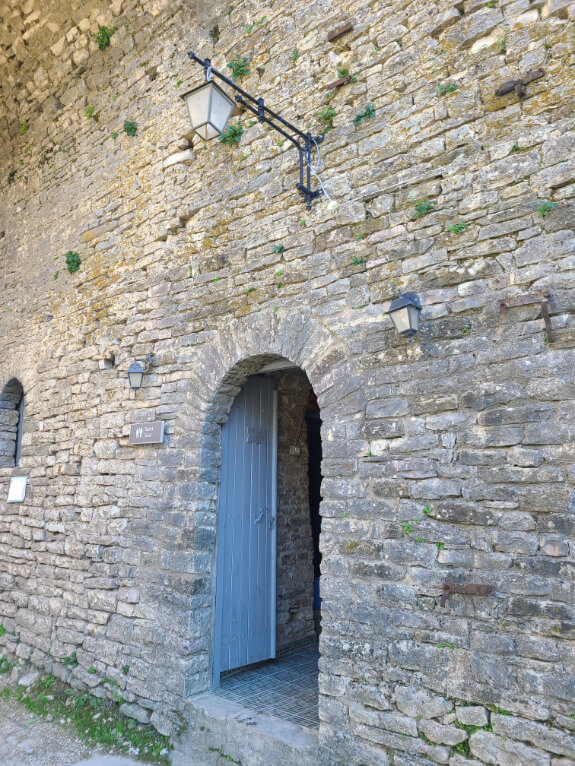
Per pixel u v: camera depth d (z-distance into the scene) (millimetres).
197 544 4195
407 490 3160
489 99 3193
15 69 6633
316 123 3967
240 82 4512
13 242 7121
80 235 5965
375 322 3467
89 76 6023
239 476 4668
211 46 4855
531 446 2789
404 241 3420
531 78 3051
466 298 3113
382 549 3195
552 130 2965
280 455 5578
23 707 4859
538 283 2889
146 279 5094
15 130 7168
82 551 5113
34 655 5406
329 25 4008
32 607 5609
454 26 3389
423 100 3459
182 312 4707
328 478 3500
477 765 2674
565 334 2773
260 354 4070
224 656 4336
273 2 4391
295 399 5844
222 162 4617
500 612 2744
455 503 2973
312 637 5598
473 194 3182
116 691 4477
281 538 5426
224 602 4387
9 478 6355
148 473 4688
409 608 3035
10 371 6691
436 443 3094
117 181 5617
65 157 6402
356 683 3150
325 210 3838
